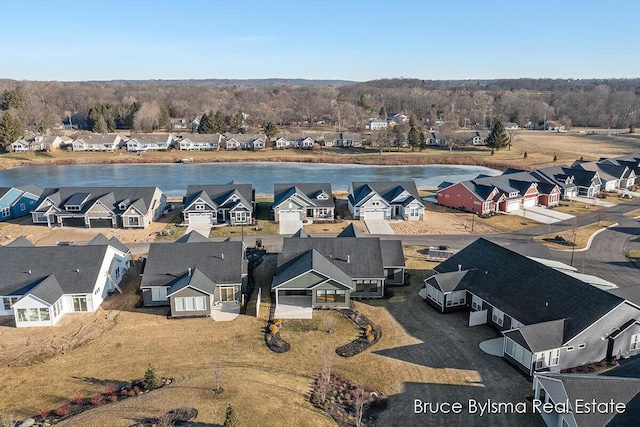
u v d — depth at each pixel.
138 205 71.62
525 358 34.00
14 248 45.81
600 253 59.88
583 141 172.88
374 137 159.12
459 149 158.88
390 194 78.69
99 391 32.12
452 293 43.53
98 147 154.50
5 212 75.50
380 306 45.28
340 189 103.31
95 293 44.06
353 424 28.94
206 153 151.75
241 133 175.12
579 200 89.00
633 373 29.14
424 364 35.62
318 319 42.62
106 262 46.91
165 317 42.94
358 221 75.25
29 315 41.03
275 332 40.06
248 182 113.06
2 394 31.94
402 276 49.56
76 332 40.25
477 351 37.38
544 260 49.25
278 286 44.53
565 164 129.62
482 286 42.69
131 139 155.25
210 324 41.62
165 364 35.47
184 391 30.89
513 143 167.25
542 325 34.56
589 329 34.34
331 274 44.69
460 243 64.25
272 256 58.19
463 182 82.81
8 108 184.00
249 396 30.30
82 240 65.25
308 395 31.42
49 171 128.62
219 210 74.25
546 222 74.50
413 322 42.12
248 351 37.31
